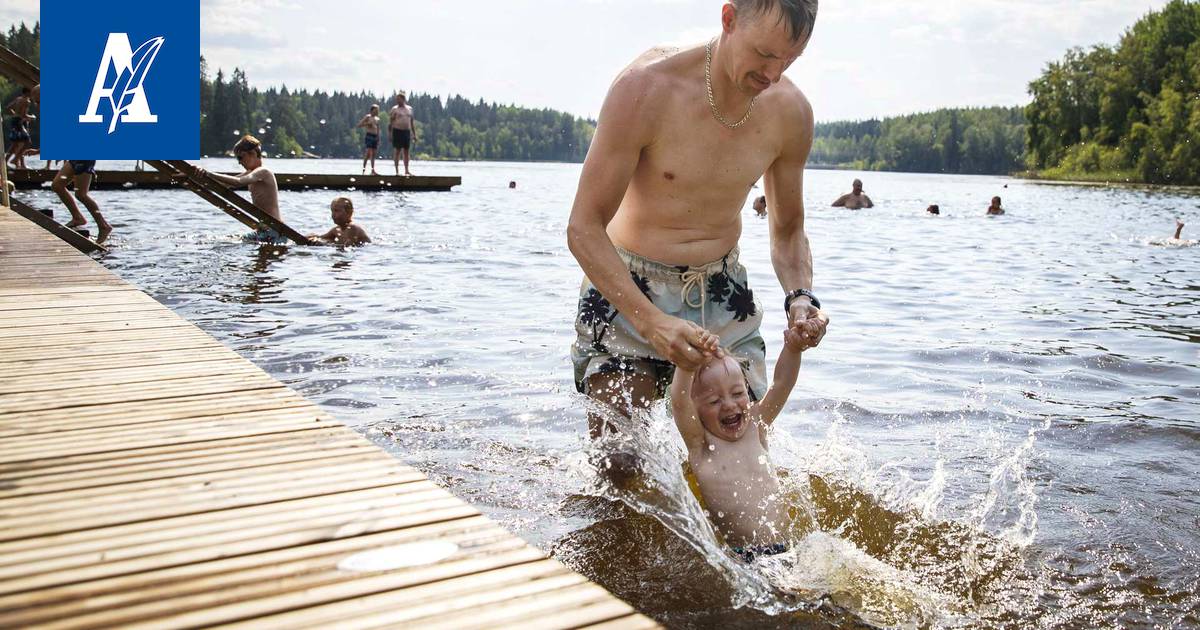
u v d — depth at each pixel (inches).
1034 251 519.2
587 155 123.8
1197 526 124.0
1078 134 3019.2
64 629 50.3
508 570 57.8
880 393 193.9
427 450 148.6
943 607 100.3
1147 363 225.6
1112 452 155.8
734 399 127.3
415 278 342.0
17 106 791.1
